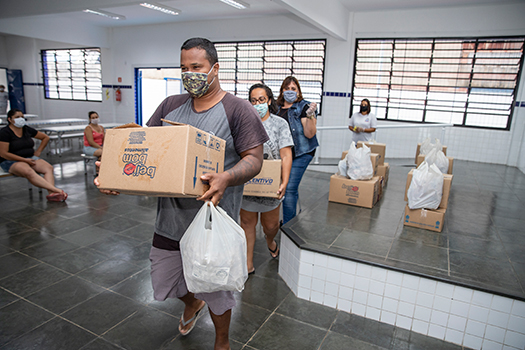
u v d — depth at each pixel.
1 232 3.14
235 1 6.15
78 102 10.94
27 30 7.88
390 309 1.96
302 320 1.99
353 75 7.19
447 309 1.83
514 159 6.23
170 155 1.10
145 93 10.03
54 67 11.17
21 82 11.80
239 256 1.33
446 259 2.07
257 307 2.10
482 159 6.53
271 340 1.82
